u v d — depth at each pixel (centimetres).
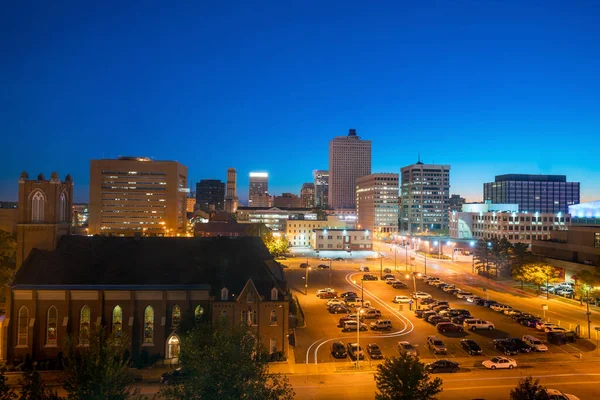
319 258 17350
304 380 5291
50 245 6556
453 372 5512
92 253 6662
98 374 3459
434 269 14850
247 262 6969
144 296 6262
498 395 4812
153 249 6919
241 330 3822
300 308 8719
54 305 6119
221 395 3203
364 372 5566
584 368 5675
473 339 6944
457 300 9906
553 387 5056
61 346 5994
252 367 3475
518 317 7969
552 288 10831
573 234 11294
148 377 5550
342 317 7731
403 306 9194
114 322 6212
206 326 4428
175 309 6341
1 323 6169
